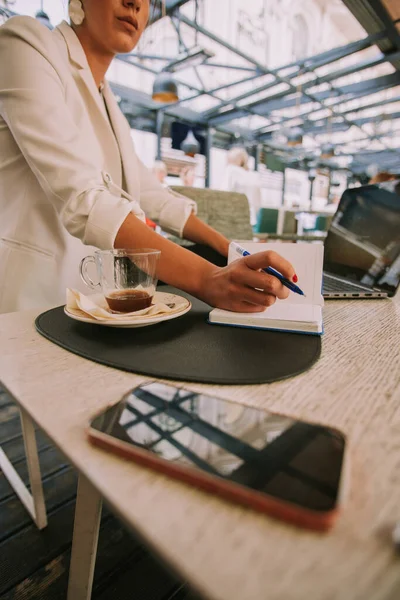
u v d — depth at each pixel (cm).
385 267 83
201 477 20
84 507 37
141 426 25
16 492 95
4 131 93
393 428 28
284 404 32
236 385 36
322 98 605
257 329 53
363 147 1002
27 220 98
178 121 659
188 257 61
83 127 92
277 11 556
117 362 40
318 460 22
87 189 66
